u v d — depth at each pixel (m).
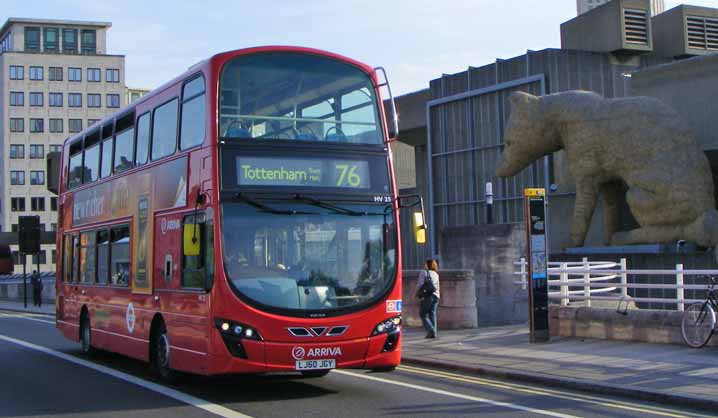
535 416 9.66
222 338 10.52
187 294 11.59
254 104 11.33
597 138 22.53
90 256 16.83
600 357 13.80
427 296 17.86
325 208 11.20
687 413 9.82
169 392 12.11
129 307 14.25
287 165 11.22
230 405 10.86
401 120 38.44
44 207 108.81
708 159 22.44
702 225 20.52
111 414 10.43
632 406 10.31
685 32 31.36
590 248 22.83
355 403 10.85
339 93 11.86
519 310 20.52
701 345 13.90
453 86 34.06
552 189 29.05
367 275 11.16
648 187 21.33
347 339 10.82
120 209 15.02
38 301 42.69
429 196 35.03
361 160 11.62
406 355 15.30
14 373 14.76
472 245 20.66
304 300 10.73
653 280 21.33
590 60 30.03
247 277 10.65
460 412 10.00
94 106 111.19
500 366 13.45
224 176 10.91
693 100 23.06
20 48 113.00
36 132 108.81
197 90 11.75
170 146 12.72
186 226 11.21
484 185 32.50
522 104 24.27
